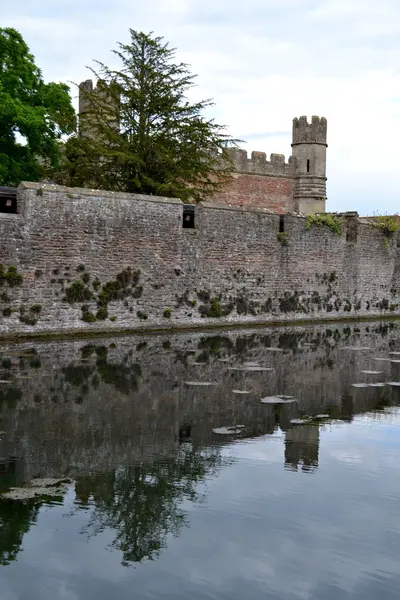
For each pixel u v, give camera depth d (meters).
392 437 10.00
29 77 31.19
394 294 35.94
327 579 5.74
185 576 5.75
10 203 21.58
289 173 57.53
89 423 10.20
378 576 5.79
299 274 30.06
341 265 32.31
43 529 6.54
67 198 21.41
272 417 11.09
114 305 22.86
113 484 7.73
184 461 8.61
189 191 31.81
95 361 15.95
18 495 7.33
